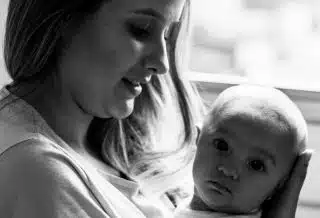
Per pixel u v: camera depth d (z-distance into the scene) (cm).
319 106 147
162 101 113
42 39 87
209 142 91
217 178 90
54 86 91
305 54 158
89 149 102
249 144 89
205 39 159
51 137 85
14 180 78
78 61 88
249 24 159
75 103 92
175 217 96
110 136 104
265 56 159
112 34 86
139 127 112
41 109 89
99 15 86
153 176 110
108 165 104
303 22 158
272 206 95
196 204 94
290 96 148
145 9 85
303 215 149
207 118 94
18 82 90
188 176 115
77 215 79
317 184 148
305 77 157
